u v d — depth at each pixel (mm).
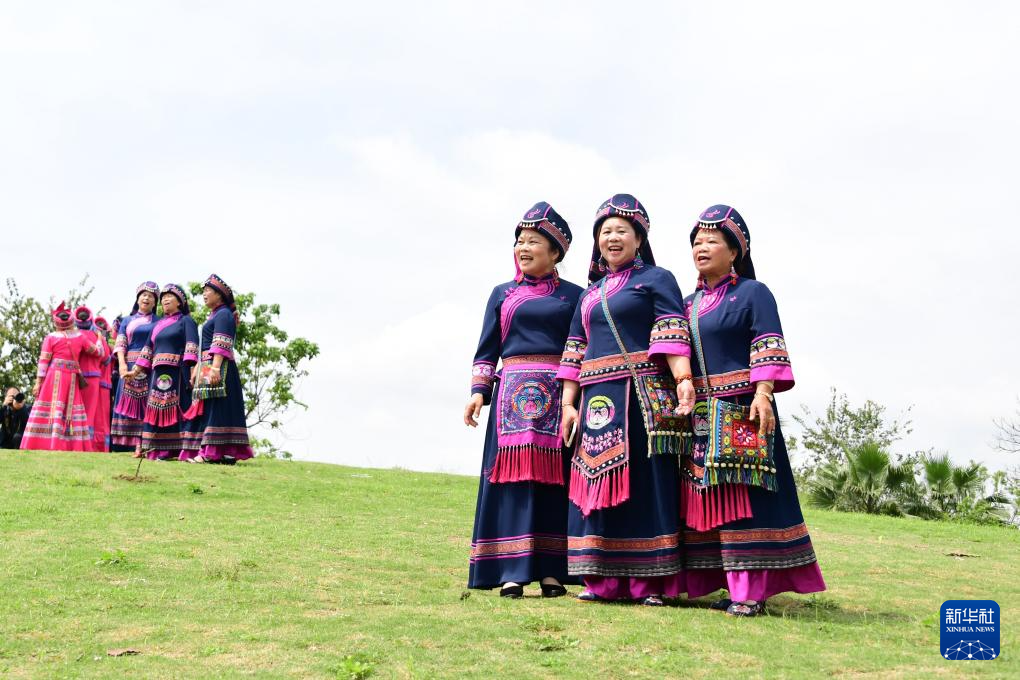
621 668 4254
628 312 6016
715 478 5594
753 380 5723
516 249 6605
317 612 5328
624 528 5871
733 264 6141
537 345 6395
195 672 4133
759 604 5539
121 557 6391
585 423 6020
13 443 16109
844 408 25094
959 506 16062
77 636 4672
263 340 26094
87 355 14961
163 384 13281
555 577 6191
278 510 9523
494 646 4633
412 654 4449
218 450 12930
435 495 11844
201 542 7324
